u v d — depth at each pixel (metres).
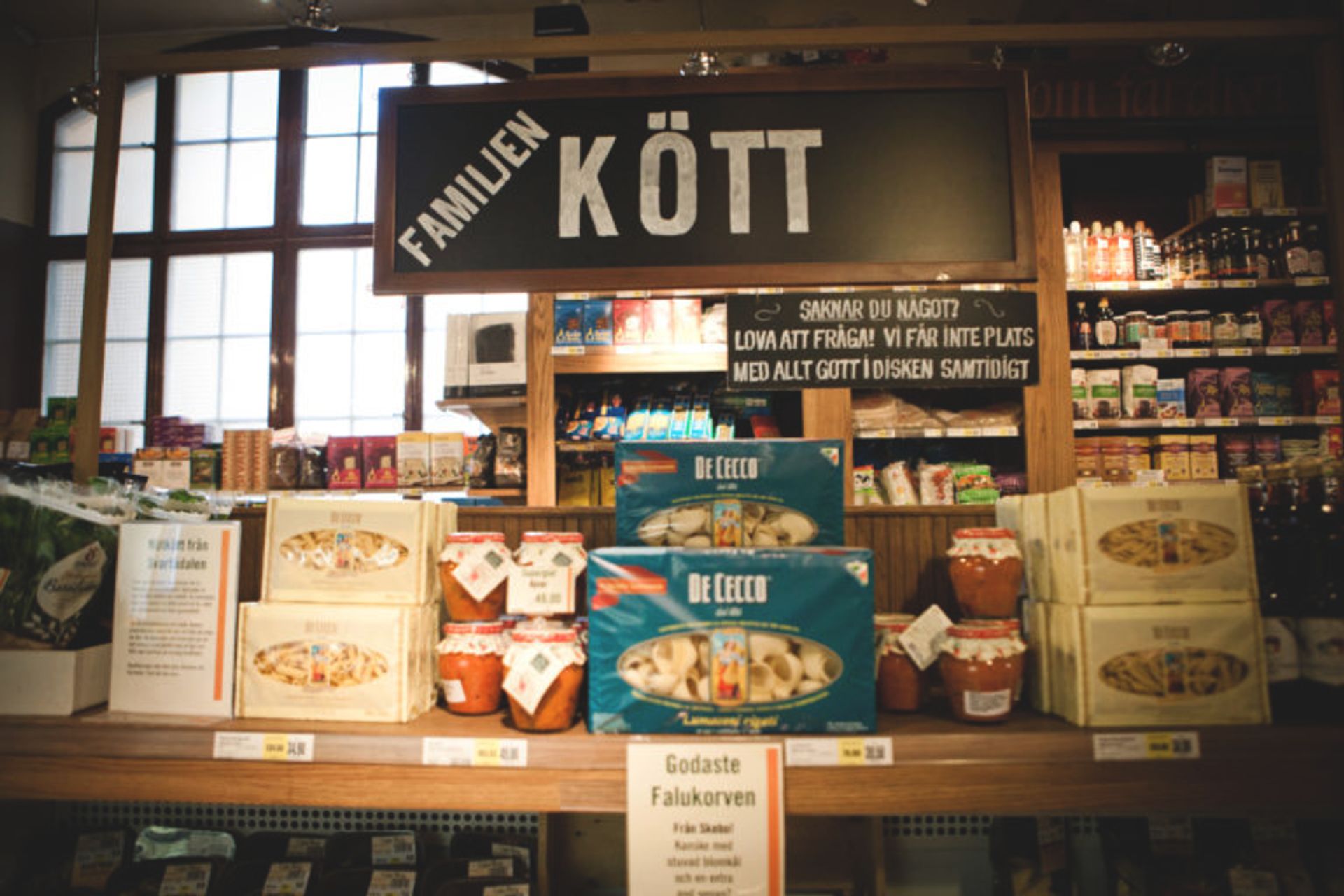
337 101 5.65
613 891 1.76
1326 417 3.58
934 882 1.79
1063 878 1.73
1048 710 1.42
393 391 5.48
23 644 1.43
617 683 1.32
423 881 1.67
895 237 1.66
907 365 1.73
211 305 5.61
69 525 1.48
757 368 1.73
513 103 1.69
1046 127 3.56
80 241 5.67
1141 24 1.65
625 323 3.70
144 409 5.55
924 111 1.69
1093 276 3.70
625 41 1.67
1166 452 3.66
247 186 5.66
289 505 1.47
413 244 1.68
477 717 1.43
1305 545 1.43
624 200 1.67
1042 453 3.55
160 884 1.66
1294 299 3.85
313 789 1.31
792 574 1.33
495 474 3.93
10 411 5.48
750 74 1.68
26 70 5.71
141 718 1.40
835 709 1.31
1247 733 1.29
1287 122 3.53
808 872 1.72
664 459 1.49
